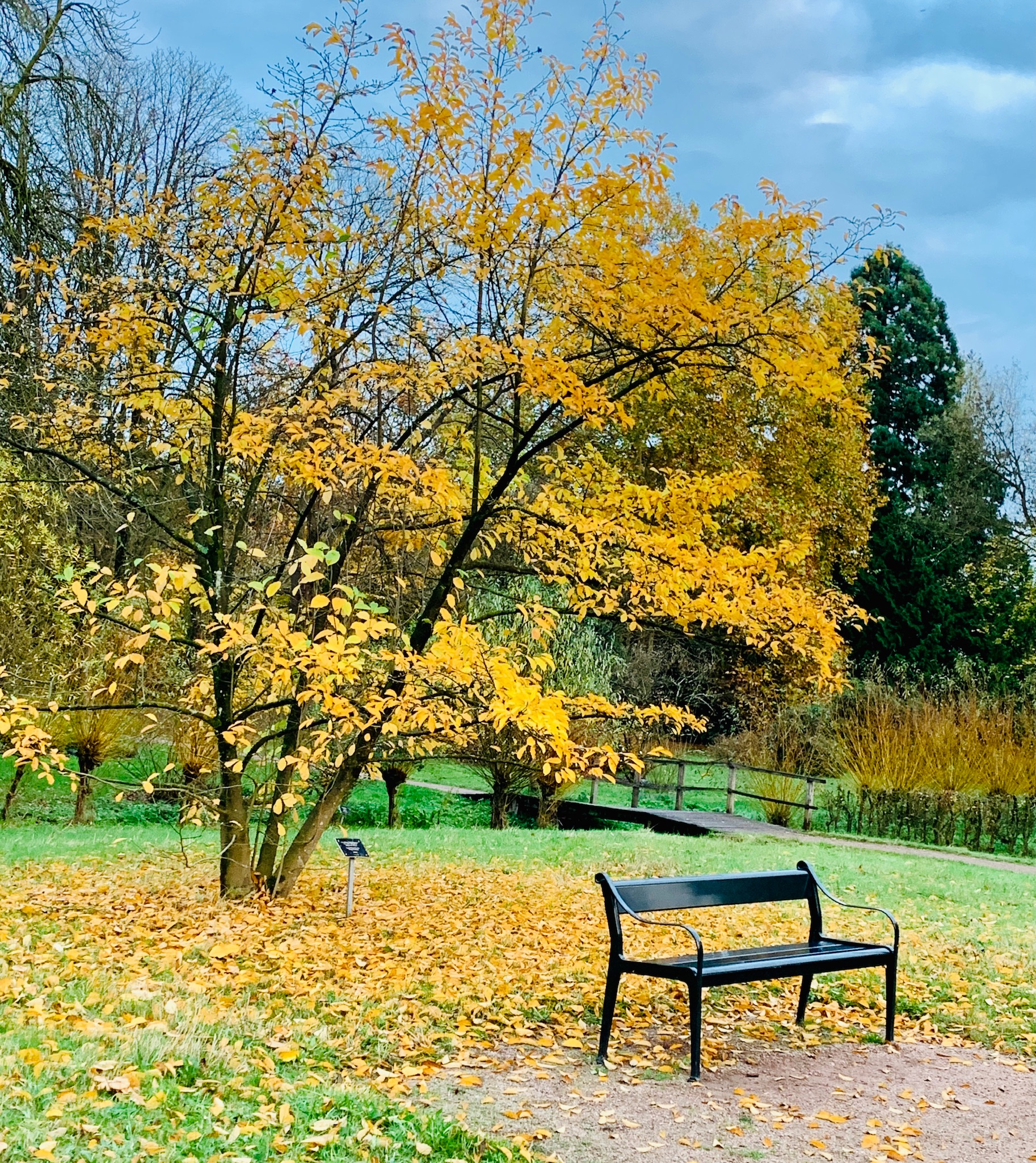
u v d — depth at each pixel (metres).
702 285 7.43
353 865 8.33
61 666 14.12
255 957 6.78
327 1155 3.58
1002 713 19.16
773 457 23.45
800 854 13.99
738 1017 6.20
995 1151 4.23
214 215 8.09
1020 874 13.27
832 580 27.34
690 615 8.30
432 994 6.11
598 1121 4.30
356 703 7.53
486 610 15.92
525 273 7.98
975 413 34.22
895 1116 4.60
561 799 19.25
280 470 8.01
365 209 8.40
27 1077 3.80
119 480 9.65
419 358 8.35
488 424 9.38
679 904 5.56
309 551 6.15
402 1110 4.12
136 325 7.99
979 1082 5.17
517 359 7.44
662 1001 6.41
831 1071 5.25
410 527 8.80
